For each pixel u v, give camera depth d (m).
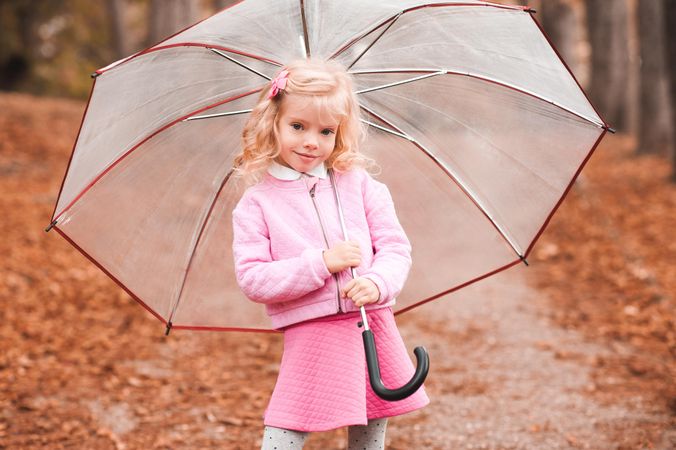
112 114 2.39
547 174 2.62
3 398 4.11
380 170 2.84
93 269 7.18
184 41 2.36
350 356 2.38
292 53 2.45
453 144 2.73
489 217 2.78
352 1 2.45
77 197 2.33
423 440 3.74
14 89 24.75
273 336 5.56
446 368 4.91
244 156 2.48
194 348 5.25
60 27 26.50
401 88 2.65
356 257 2.34
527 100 2.59
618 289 6.71
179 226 2.68
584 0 23.25
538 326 5.82
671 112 11.88
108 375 4.61
